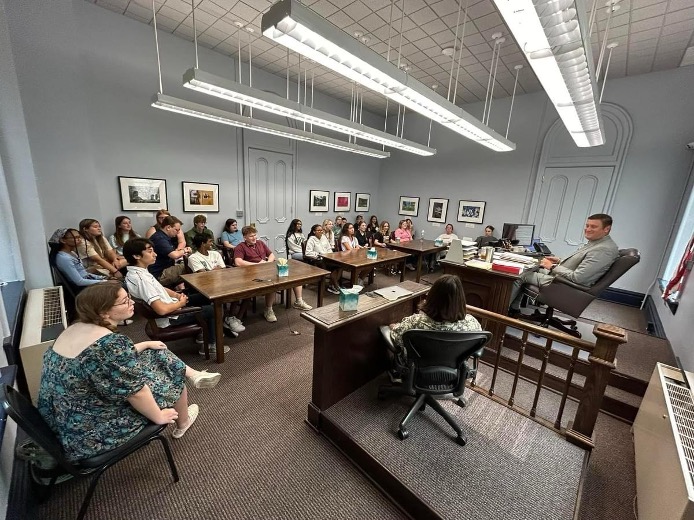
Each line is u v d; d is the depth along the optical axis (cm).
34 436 99
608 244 238
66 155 313
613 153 440
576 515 128
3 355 155
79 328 121
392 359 190
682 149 391
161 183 414
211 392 217
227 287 259
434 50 372
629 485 160
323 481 153
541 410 206
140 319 316
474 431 172
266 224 548
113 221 382
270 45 398
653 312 359
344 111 631
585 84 203
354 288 183
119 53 357
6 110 234
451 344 151
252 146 504
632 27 301
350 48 159
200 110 318
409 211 714
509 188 554
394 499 143
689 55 351
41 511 130
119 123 370
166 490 144
